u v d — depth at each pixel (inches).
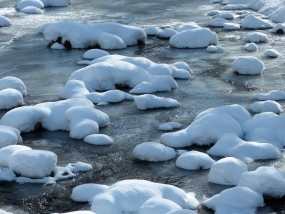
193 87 794.8
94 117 649.6
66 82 804.0
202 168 545.6
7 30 1160.8
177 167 551.5
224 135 593.3
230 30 1138.0
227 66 891.4
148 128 652.7
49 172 531.8
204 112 643.5
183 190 492.1
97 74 788.0
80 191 490.0
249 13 1278.3
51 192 506.6
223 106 651.5
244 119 634.8
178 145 597.3
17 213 471.2
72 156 582.2
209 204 467.2
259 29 1139.9
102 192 479.8
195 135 600.7
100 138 610.2
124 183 478.0
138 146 574.6
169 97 756.0
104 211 447.8
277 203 476.1
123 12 1321.4
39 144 613.6
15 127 638.5
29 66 908.0
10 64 922.1
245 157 560.7
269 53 939.3
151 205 438.9
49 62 929.5
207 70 872.9
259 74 848.9
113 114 695.7
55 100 746.2
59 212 472.1
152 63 845.8
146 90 770.2
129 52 985.5
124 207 452.8
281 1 1295.5
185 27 1091.9
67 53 984.3
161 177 531.8
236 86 796.6
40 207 481.7
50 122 657.0
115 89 791.7
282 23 1154.7
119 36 1031.0
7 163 542.3
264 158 563.5
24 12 1326.3
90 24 1042.1
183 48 1006.4
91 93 744.3
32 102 742.5
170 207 437.4
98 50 950.4
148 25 1181.1
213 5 1400.1
